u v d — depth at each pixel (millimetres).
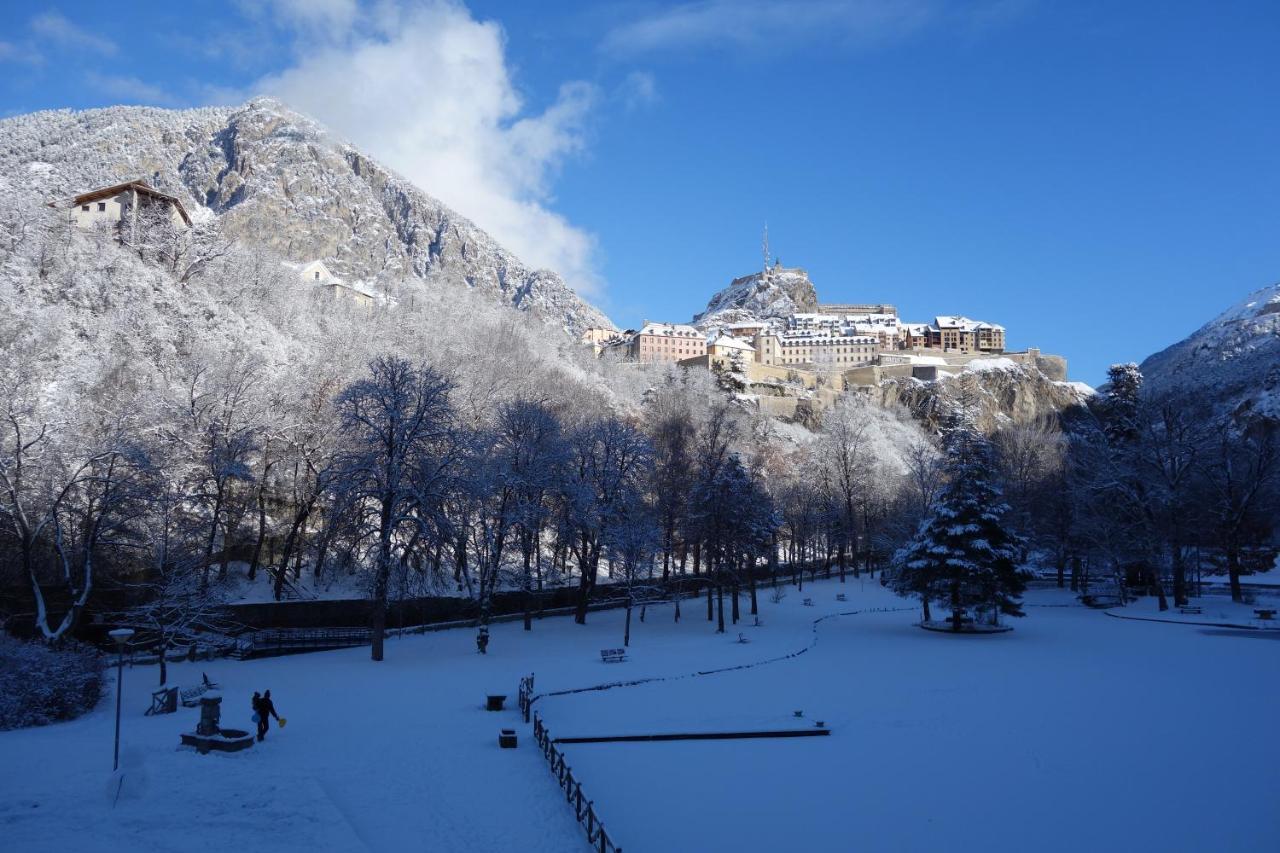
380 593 48125
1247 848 21078
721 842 20922
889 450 185750
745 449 126062
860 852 20453
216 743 26672
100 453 46219
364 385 49969
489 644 54312
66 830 19000
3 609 45844
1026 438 122125
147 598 51750
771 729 31906
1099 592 93625
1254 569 104875
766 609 77250
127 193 130625
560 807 22891
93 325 77312
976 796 24781
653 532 63750
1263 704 37469
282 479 66500
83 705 32688
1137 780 26453
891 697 38750
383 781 24500
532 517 60031
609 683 40750
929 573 64938
